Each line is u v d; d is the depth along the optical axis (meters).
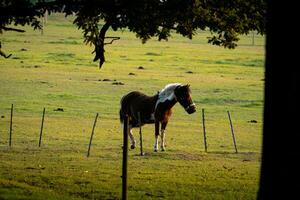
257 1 16.36
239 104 59.00
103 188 18.83
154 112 29.59
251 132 40.69
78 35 152.75
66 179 20.30
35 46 120.12
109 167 23.91
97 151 29.64
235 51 129.38
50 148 30.47
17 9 15.77
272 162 9.55
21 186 18.25
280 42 9.44
